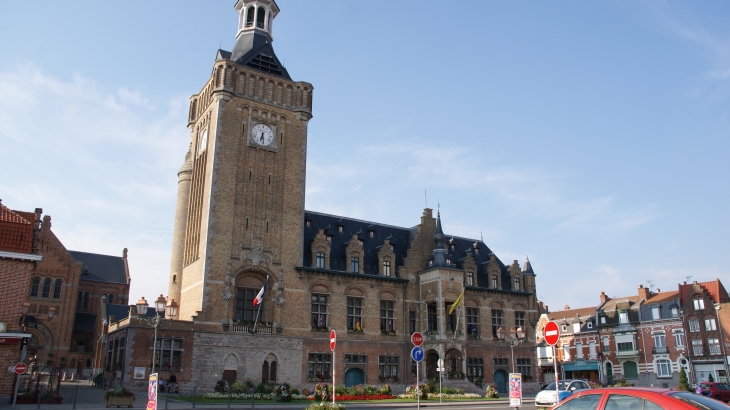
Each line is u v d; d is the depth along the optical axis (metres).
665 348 82.19
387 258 63.09
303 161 60.72
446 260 63.97
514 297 71.31
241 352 51.41
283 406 38.97
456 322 61.88
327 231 62.06
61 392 46.84
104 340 70.75
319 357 55.66
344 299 58.88
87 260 94.31
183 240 62.91
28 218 39.50
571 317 102.06
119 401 34.59
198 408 35.41
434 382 56.81
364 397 49.09
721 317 77.00
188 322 49.66
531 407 40.41
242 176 56.41
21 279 36.38
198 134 62.56
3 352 34.97
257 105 59.22
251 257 54.53
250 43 63.16
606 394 12.70
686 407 11.16
